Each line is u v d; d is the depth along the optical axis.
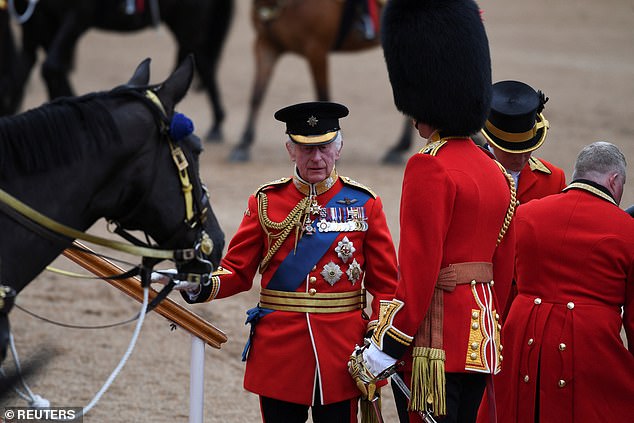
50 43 43.16
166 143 13.15
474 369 14.29
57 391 20.39
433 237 13.88
